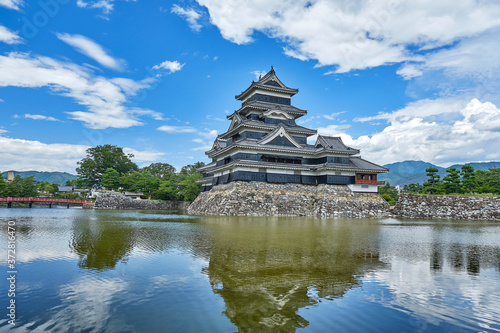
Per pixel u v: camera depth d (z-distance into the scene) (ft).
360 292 37.35
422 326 28.43
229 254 56.59
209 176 244.22
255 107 204.74
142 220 126.00
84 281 39.65
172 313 30.32
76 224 106.32
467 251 63.93
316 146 205.05
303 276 43.45
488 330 27.68
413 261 53.88
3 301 32.78
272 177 181.06
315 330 27.37
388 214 181.78
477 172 242.17
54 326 27.09
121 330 26.53
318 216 167.02
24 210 211.41
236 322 28.60
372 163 199.00
